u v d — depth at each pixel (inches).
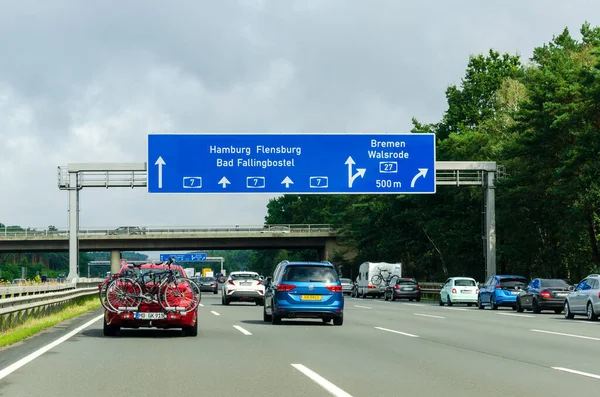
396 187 1699.1
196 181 1674.5
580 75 1857.8
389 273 2578.7
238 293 1592.0
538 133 1905.8
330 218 4945.9
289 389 394.6
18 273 7313.0
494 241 1871.3
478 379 438.0
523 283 1526.8
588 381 432.1
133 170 1770.4
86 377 439.5
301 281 922.1
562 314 1393.9
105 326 731.4
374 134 1702.8
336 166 1695.4
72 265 1796.3
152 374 453.4
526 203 2052.2
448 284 1802.4
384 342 683.4
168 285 710.5
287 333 788.0
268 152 1688.0
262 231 3174.2
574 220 1856.5
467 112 3083.2
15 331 739.4
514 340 716.7
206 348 617.3
